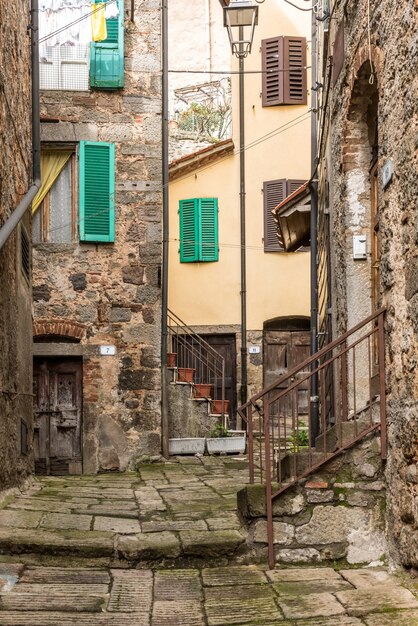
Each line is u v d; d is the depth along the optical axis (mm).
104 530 5863
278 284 15930
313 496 5594
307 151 16188
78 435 11625
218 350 16031
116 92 12109
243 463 11023
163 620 4246
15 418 7641
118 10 12047
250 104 16359
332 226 8438
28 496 7469
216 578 5148
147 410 11656
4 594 4613
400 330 5043
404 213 4879
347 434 5719
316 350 10617
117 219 11961
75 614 4309
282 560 5523
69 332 11703
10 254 7371
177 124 17656
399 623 4047
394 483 5250
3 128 6793
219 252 16109
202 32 18312
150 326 11820
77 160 12039
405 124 4812
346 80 7098
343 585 4898
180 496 7703
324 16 8898
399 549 5121
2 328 6859
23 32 8469
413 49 4594
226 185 16281
